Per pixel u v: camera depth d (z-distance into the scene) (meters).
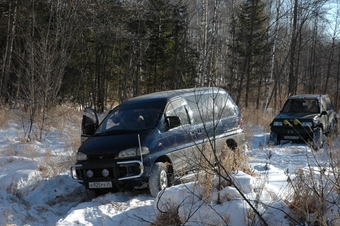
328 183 5.03
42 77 12.88
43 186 7.87
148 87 33.94
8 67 20.38
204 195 5.16
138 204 6.28
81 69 29.06
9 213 6.14
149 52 32.19
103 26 25.56
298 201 4.82
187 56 32.47
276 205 4.92
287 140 14.19
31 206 6.79
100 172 7.02
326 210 4.61
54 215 6.64
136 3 26.89
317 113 13.84
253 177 5.63
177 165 7.42
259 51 32.38
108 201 6.57
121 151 6.93
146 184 7.18
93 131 8.15
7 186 7.52
